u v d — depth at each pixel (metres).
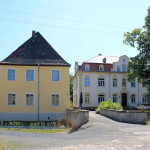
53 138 13.05
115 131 14.23
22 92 26.75
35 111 26.61
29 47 29.66
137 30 32.09
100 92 45.81
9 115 26.23
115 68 47.19
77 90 48.53
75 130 16.97
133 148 9.20
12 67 27.02
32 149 9.78
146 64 31.81
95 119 21.12
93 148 9.47
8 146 10.56
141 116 19.31
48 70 27.41
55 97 27.16
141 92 48.28
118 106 25.91
